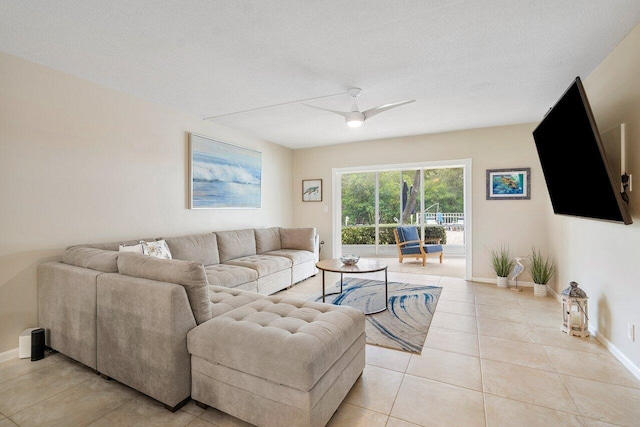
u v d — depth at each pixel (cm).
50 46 225
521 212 431
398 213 715
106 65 255
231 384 161
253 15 191
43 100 253
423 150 491
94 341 206
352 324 187
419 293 396
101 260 218
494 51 237
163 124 355
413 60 250
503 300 367
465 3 181
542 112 381
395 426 159
